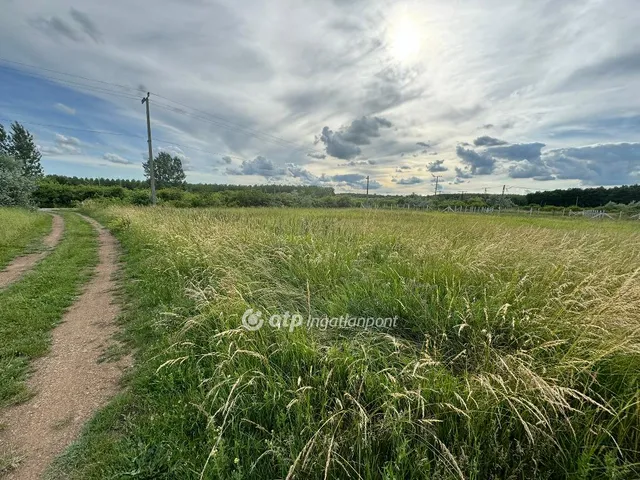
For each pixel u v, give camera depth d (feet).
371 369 8.31
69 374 10.80
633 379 6.82
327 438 6.09
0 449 7.53
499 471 5.75
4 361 11.32
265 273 15.89
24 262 28.50
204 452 6.69
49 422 8.47
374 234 26.13
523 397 6.43
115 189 165.99
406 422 6.37
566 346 8.38
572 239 22.53
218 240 22.08
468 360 8.57
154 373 9.87
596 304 9.23
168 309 14.56
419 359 7.98
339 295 13.00
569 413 6.61
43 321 14.90
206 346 11.04
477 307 10.37
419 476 5.65
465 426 6.32
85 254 31.65
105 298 18.83
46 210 123.34
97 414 8.67
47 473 6.86
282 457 6.08
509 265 14.93
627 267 14.69
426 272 14.02
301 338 9.53
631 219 93.66
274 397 7.42
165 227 32.50
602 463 5.52
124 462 6.75
